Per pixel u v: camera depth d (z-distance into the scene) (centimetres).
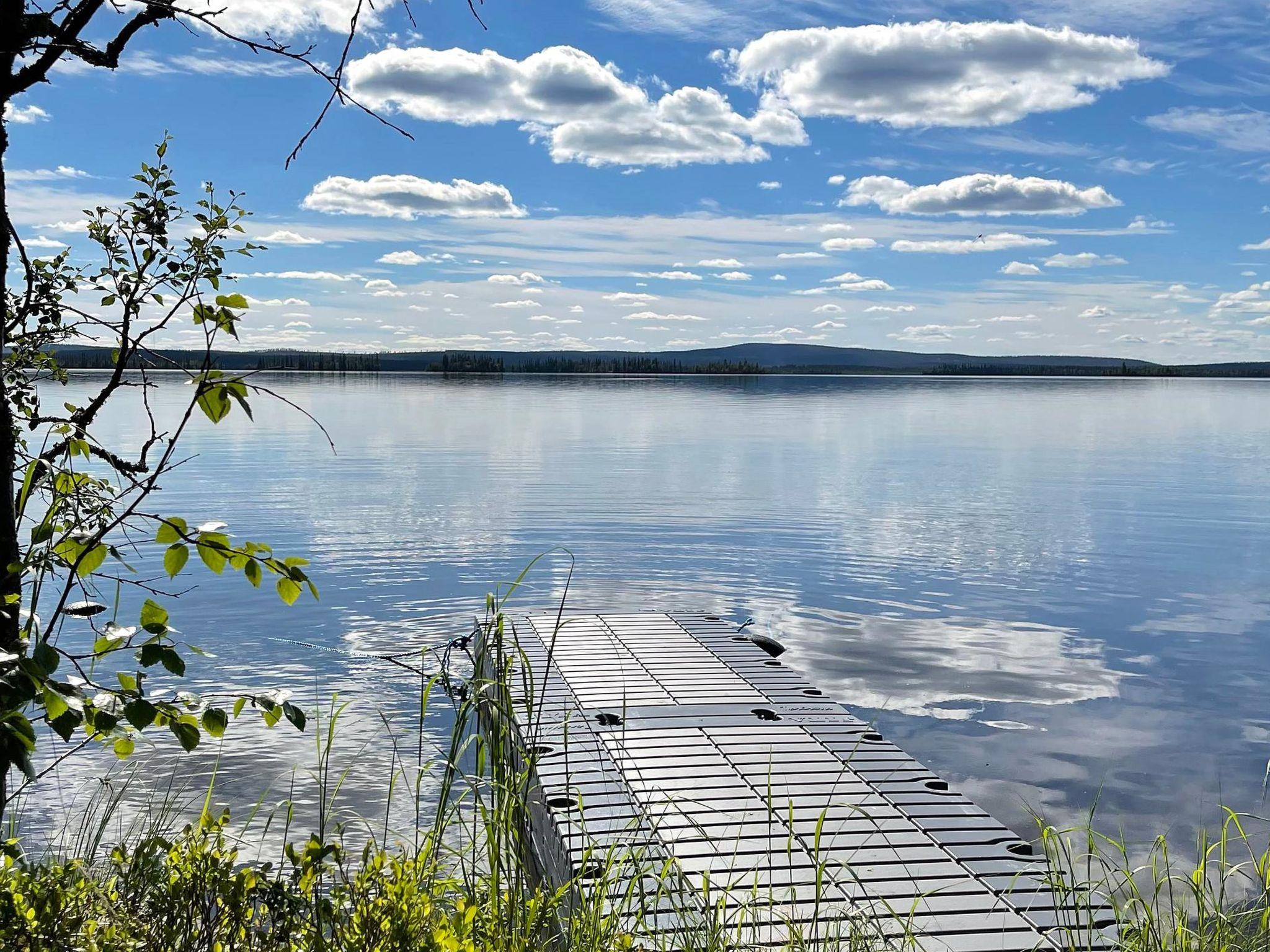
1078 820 848
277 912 278
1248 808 873
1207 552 2038
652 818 652
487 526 2241
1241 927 464
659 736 864
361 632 1370
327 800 800
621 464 3606
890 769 782
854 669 1273
